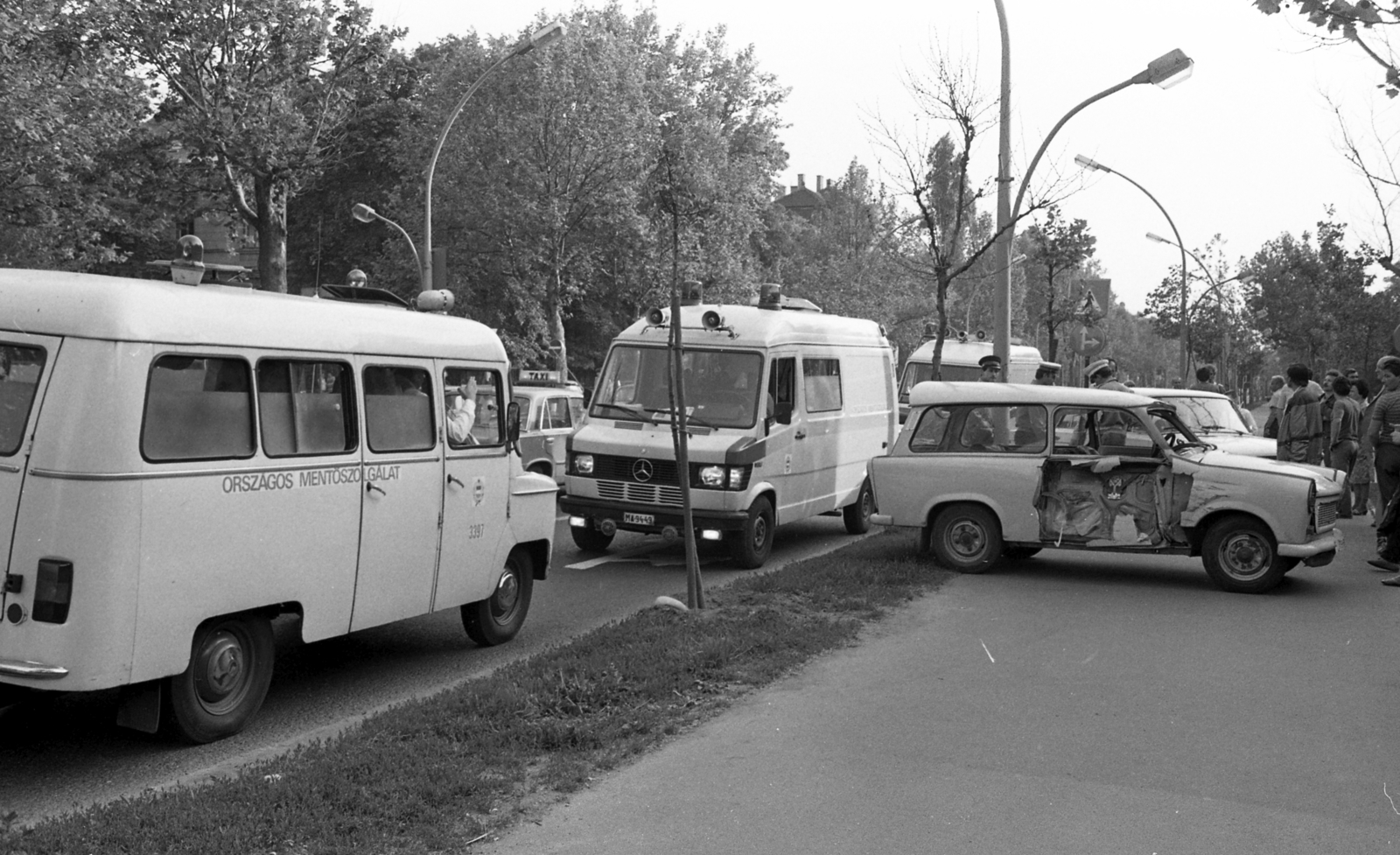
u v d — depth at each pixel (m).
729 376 13.65
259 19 37.59
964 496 12.09
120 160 38.78
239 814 5.08
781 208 69.56
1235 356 46.91
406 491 8.09
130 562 6.07
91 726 7.15
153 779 6.20
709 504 13.01
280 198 41.00
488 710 6.79
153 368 6.23
